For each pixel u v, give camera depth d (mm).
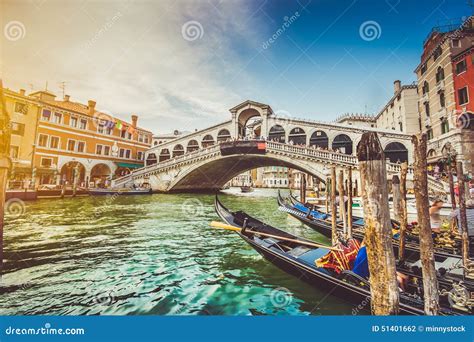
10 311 4020
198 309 4145
